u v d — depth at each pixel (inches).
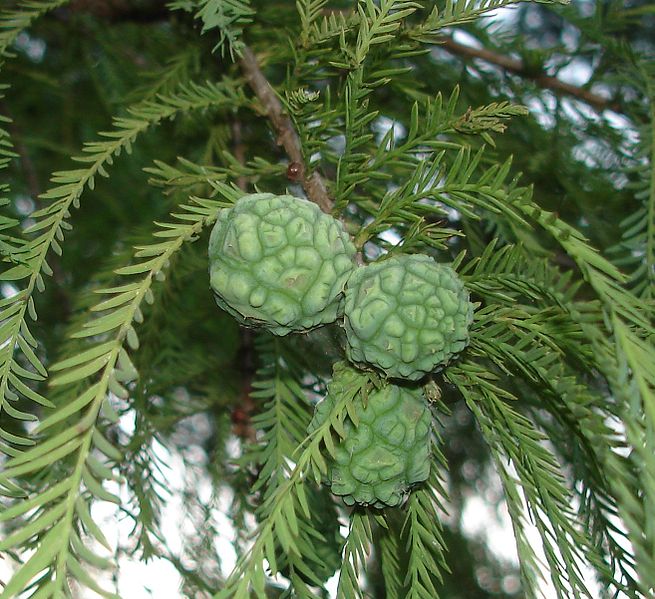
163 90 11.7
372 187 9.3
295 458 8.2
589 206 12.4
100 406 6.4
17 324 7.5
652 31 15.6
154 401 12.7
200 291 13.6
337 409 7.3
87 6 12.8
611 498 7.7
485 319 7.7
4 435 7.1
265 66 10.6
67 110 14.8
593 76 12.0
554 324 7.6
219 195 11.6
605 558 8.1
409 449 7.7
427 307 7.3
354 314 7.4
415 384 7.9
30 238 14.8
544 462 7.6
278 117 9.6
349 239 8.0
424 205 7.9
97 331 6.7
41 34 14.1
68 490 6.1
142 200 14.8
